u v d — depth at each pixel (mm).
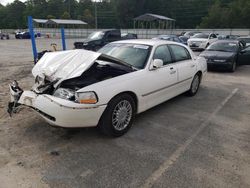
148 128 4039
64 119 3094
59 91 3361
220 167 2982
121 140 3588
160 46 4664
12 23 88438
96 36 14867
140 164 2992
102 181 2656
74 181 2643
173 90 4934
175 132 3928
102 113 3340
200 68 5996
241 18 59562
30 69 9633
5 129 3799
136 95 3826
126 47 4695
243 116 4754
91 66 3809
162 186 2613
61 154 3152
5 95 5637
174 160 3102
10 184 2568
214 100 5773
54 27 61844
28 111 4543
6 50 18859
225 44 10867
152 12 74812
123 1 73688
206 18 64188
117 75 3764
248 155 3283
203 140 3678
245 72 9977
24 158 3035
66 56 3842
